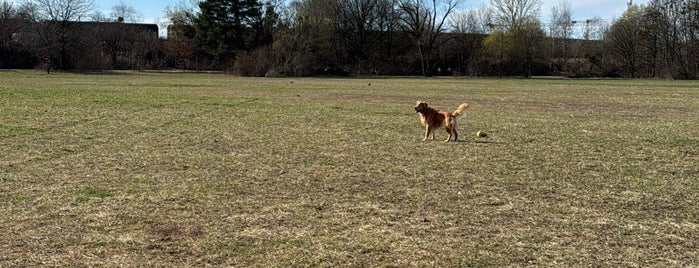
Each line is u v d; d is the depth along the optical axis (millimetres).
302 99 23812
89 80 38375
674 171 8938
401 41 76250
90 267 4586
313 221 5918
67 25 55875
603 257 4992
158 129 13102
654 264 4840
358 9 73062
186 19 72000
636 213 6422
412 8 71625
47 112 16172
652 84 45188
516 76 68250
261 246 5129
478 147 11211
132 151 10039
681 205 6801
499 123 15711
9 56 59062
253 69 57312
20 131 12195
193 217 5973
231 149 10484
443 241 5359
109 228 5562
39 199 6582
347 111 18516
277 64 58688
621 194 7324
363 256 4938
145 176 7965
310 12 66062
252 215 6090
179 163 8992
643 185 7871
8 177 7727
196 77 49406
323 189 7352
